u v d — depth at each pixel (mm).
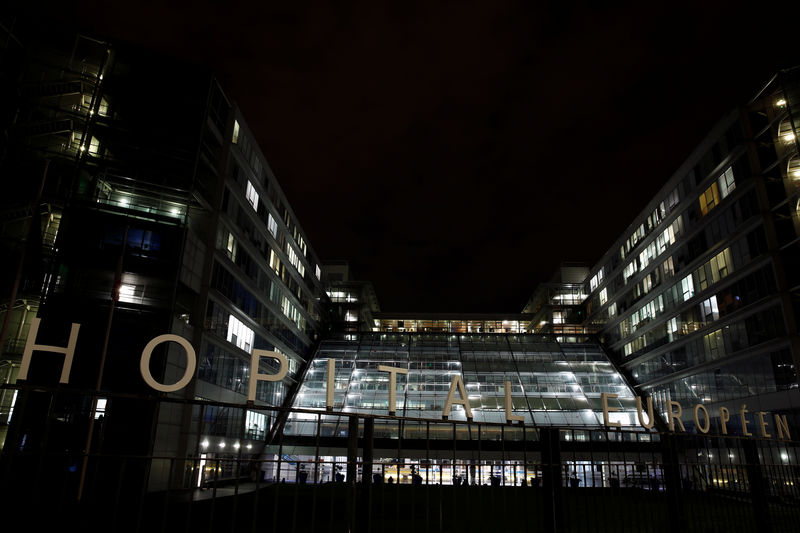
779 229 39062
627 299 64750
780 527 17641
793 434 36125
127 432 28922
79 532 14914
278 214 53656
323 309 77688
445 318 106625
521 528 19203
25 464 25188
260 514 22422
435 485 33844
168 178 35281
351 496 11508
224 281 40531
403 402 51219
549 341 72125
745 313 41688
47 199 32031
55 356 29422
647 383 56406
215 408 38188
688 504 21359
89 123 33844
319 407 50750
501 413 49375
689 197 50000
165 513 10328
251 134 45906
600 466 13852
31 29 34375
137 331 31109
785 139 39719
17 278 25016
